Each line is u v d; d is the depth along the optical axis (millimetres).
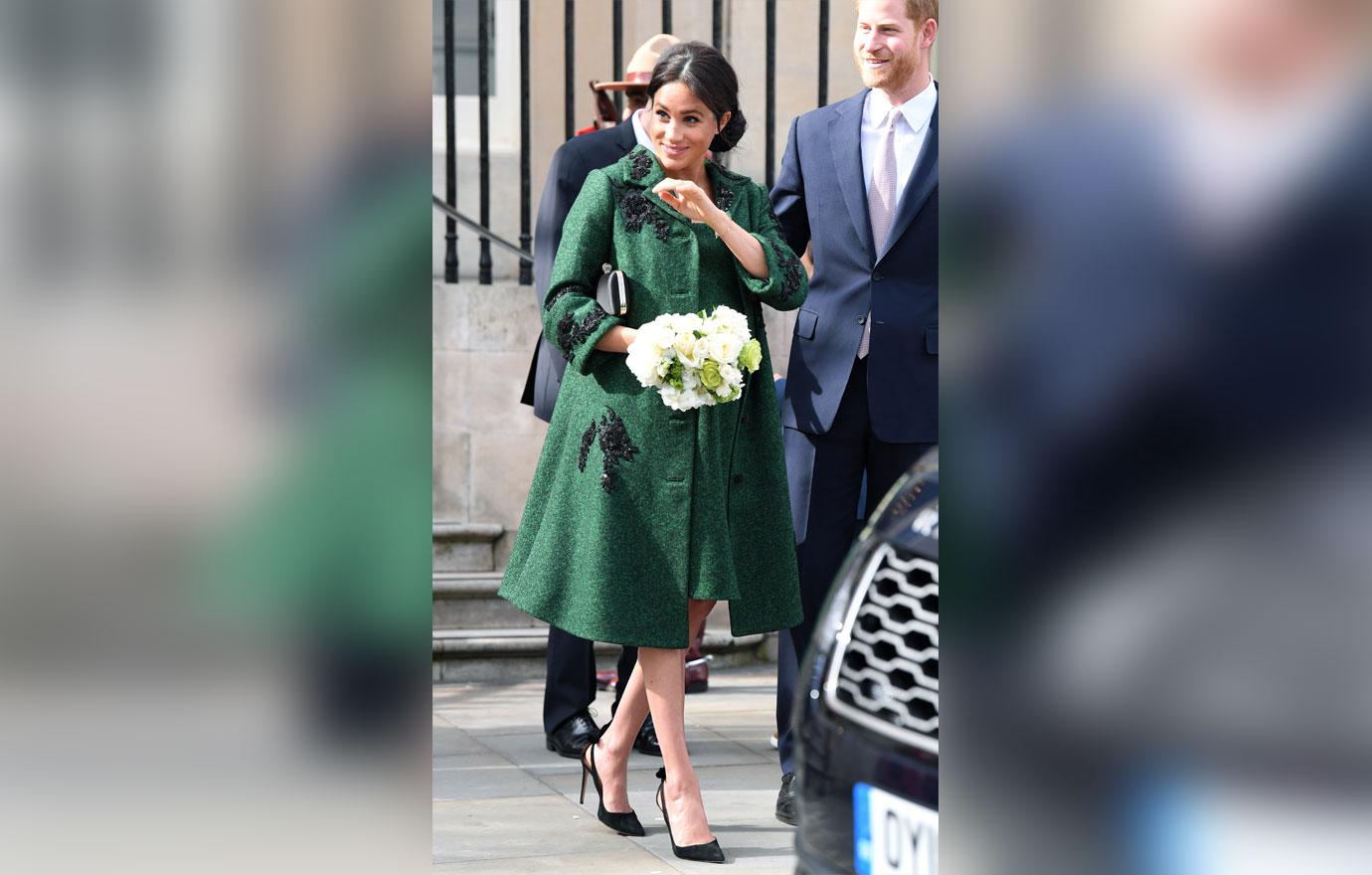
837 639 7809
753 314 13672
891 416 14320
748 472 13656
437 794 15508
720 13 24172
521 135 24719
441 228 28391
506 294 24172
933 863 6688
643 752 17734
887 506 8312
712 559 13000
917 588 7602
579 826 14258
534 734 18609
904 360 14383
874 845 7098
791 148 15414
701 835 13117
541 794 15547
